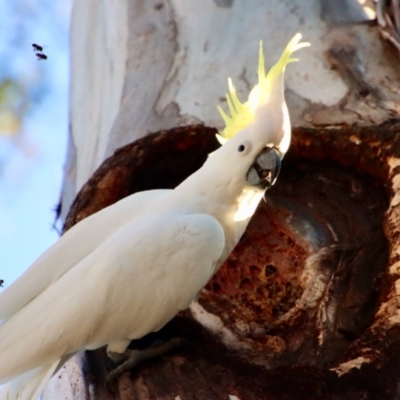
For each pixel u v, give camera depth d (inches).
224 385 308.7
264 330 342.6
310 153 384.8
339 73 390.6
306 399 302.2
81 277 321.7
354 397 301.7
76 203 384.8
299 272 371.2
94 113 424.8
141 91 402.3
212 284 378.3
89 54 445.1
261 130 344.8
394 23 400.5
